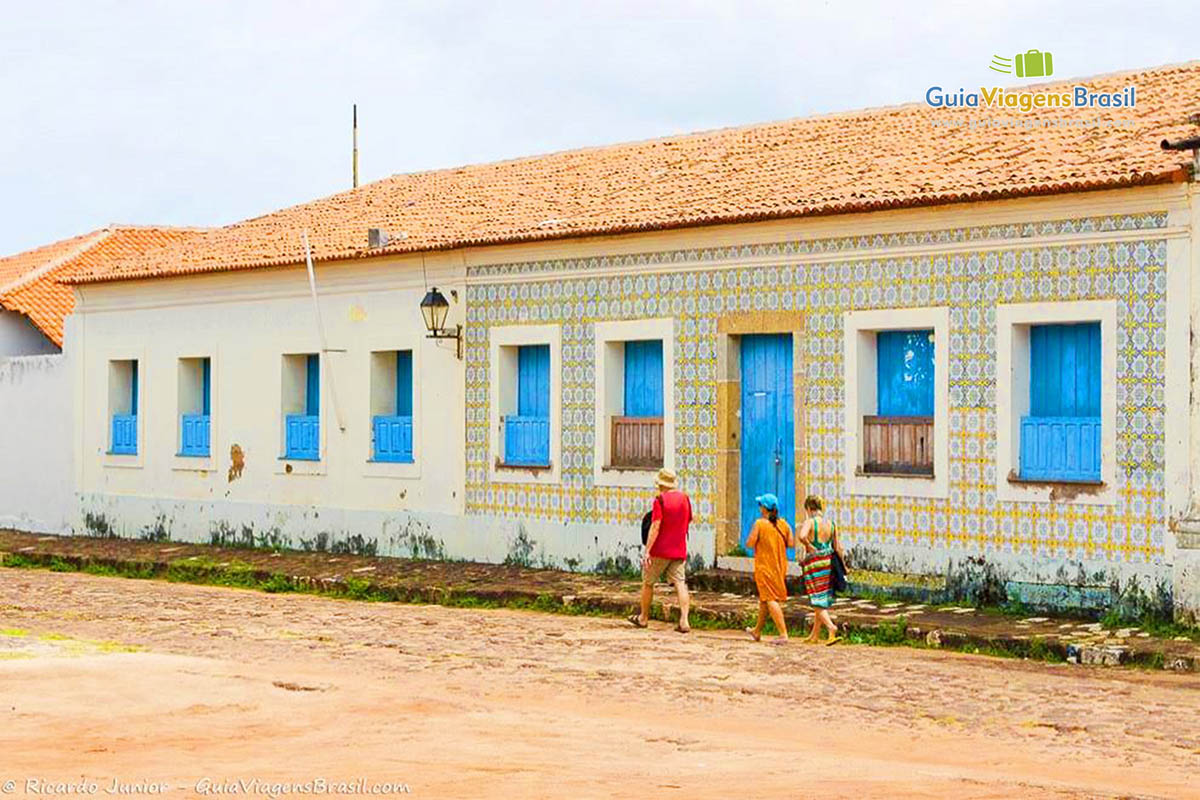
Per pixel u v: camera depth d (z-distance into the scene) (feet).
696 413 72.54
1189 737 41.47
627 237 74.49
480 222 84.38
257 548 92.73
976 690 48.44
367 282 86.94
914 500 64.80
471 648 57.98
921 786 34.06
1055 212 60.54
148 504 100.17
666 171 84.89
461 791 33.68
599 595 69.26
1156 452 57.88
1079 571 59.88
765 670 52.42
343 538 88.43
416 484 84.69
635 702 46.73
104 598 76.89
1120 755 39.29
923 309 64.49
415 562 83.10
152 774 35.91
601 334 76.13
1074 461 60.70
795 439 68.85
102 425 103.30
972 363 63.05
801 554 59.93
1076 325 61.16
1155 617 57.72
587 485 76.84
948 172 66.59
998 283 62.23
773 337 70.54
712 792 33.37
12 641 57.52
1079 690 48.39
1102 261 59.36
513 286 79.92
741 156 83.61
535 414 80.18
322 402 89.56
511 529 80.18
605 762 36.96
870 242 66.08
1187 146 56.13
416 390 84.53
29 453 108.58
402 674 51.98
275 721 42.34
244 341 94.07
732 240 70.85
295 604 74.13
